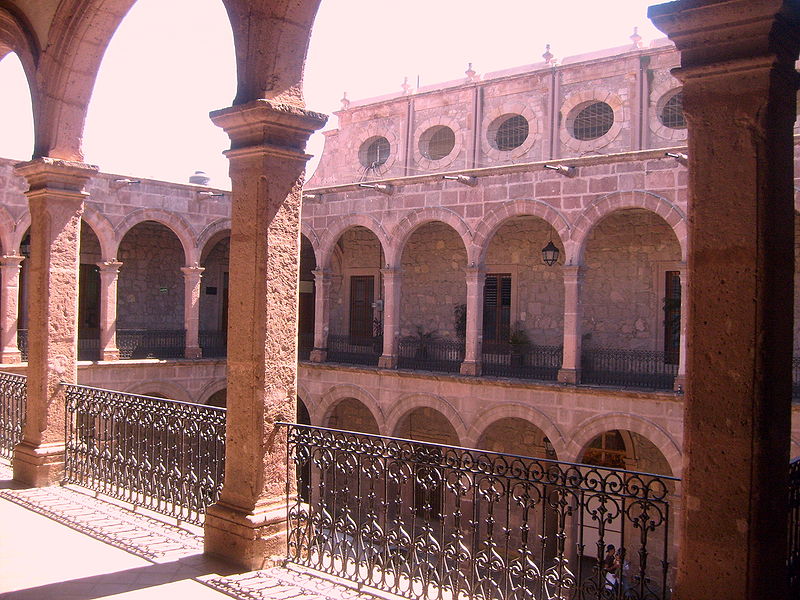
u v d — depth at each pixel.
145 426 8.71
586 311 22.44
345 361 24.28
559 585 5.40
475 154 26.64
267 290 6.80
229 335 7.01
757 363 4.01
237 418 6.90
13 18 10.06
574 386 18.67
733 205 4.10
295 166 6.99
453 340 25.02
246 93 6.82
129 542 7.29
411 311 26.17
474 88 26.73
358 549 6.39
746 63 4.05
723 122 4.14
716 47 4.17
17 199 21.47
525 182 19.97
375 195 23.09
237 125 6.86
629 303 21.69
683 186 17.44
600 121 24.42
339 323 28.47
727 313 4.10
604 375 20.28
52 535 7.47
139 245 27.70
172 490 8.21
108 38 9.64
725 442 4.08
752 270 4.03
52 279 9.95
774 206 4.05
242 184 6.93
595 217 18.75
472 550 5.90
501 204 20.38
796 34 4.15
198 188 24.83
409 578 6.10
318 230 24.56
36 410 9.86
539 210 19.70
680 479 4.73
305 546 7.09
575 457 18.70
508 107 26.03
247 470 6.78
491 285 24.36
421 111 28.33
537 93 25.42
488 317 24.36
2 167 21.17
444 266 25.39
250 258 6.84
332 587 6.25
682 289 17.45
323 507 6.82
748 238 4.05
